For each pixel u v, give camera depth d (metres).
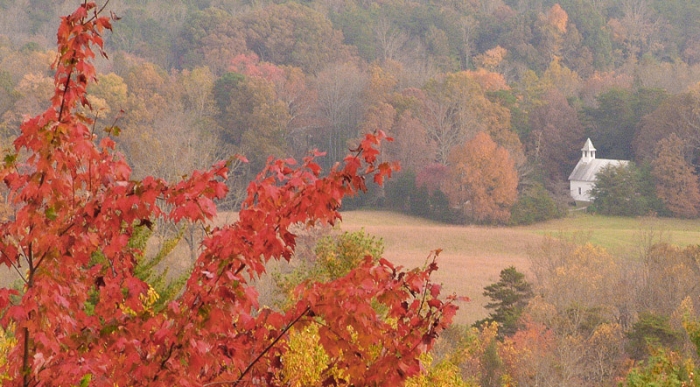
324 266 18.91
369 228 90.06
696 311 48.47
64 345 4.32
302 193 4.59
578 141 142.00
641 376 12.95
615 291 50.88
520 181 122.31
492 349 34.03
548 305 43.97
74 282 4.63
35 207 4.34
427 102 130.50
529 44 191.38
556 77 175.50
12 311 4.16
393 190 115.06
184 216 4.37
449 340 35.31
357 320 4.54
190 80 119.38
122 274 4.91
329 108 131.25
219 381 4.70
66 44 4.46
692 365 12.79
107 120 96.81
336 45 168.88
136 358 4.36
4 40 136.00
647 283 51.56
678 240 89.81
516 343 39.56
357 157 4.64
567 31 194.50
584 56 192.12
